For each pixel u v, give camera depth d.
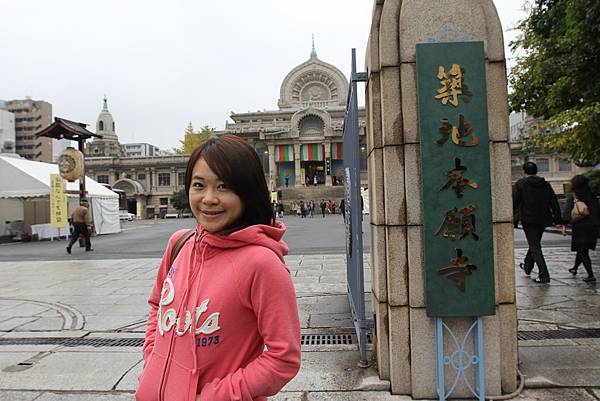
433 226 2.93
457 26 3.03
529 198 6.67
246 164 1.46
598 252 9.69
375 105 3.23
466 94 2.93
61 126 17.38
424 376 3.01
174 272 1.53
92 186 22.27
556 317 4.85
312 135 51.94
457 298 2.92
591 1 8.23
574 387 3.11
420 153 2.99
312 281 7.34
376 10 3.26
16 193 18.11
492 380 3.00
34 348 4.36
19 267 10.68
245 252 1.41
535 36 11.76
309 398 3.04
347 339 4.36
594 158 11.64
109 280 8.36
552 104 11.23
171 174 58.31
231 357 1.35
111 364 3.88
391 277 3.08
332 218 32.44
